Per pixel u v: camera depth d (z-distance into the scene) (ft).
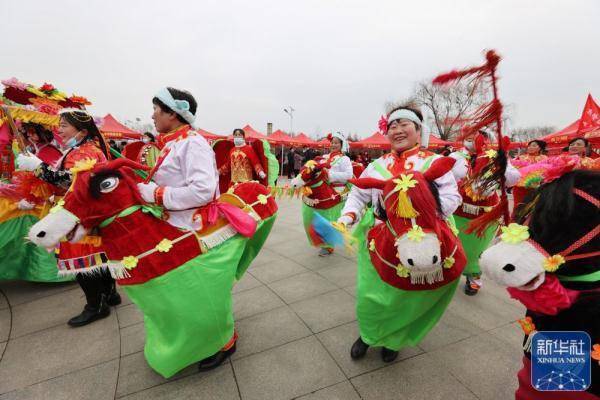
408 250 5.13
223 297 6.75
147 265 6.05
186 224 6.46
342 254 15.46
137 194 6.06
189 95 6.94
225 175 11.00
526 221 4.04
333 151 16.14
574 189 3.51
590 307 3.62
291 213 26.55
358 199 7.69
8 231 11.09
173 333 6.53
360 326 7.43
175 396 6.81
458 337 8.61
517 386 6.88
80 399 6.82
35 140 11.55
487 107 4.52
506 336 8.63
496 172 4.73
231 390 6.93
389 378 7.16
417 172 5.74
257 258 15.08
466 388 6.85
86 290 9.53
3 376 7.51
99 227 6.05
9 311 10.52
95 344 8.67
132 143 11.66
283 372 7.42
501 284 3.78
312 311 10.08
